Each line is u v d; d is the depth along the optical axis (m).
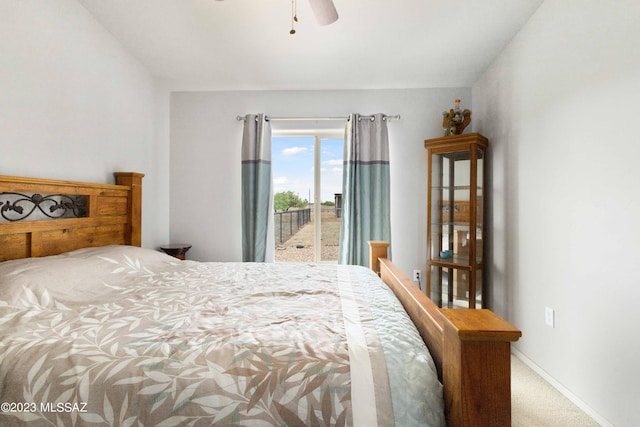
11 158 1.48
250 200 2.97
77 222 1.74
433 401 0.72
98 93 2.06
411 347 0.85
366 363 0.76
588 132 1.51
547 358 1.84
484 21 2.02
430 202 2.73
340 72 2.72
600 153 1.43
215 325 0.97
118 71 2.27
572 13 1.61
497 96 2.47
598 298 1.45
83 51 1.91
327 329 0.93
